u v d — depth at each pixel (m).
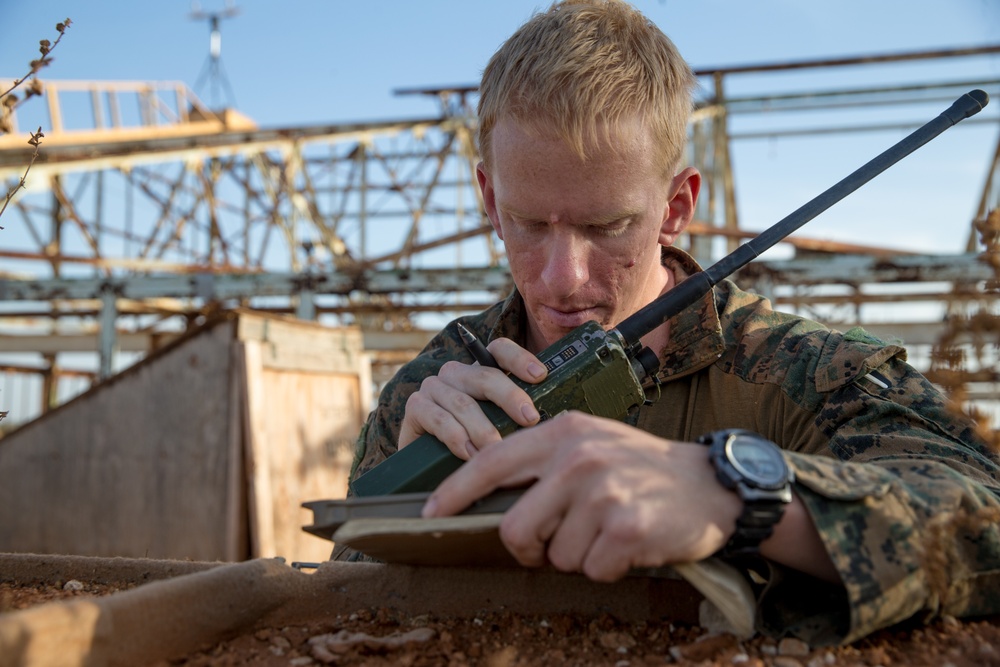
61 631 0.76
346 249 10.19
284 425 4.57
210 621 0.95
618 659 0.90
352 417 5.14
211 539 4.23
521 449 0.93
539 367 1.23
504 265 5.71
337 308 6.62
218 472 4.29
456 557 1.04
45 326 10.06
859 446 1.24
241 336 4.37
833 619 0.93
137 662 0.85
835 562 0.88
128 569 1.21
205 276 6.03
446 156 10.67
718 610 0.95
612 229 1.33
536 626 1.02
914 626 0.96
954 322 0.86
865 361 1.34
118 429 4.54
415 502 0.97
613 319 1.41
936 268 5.12
